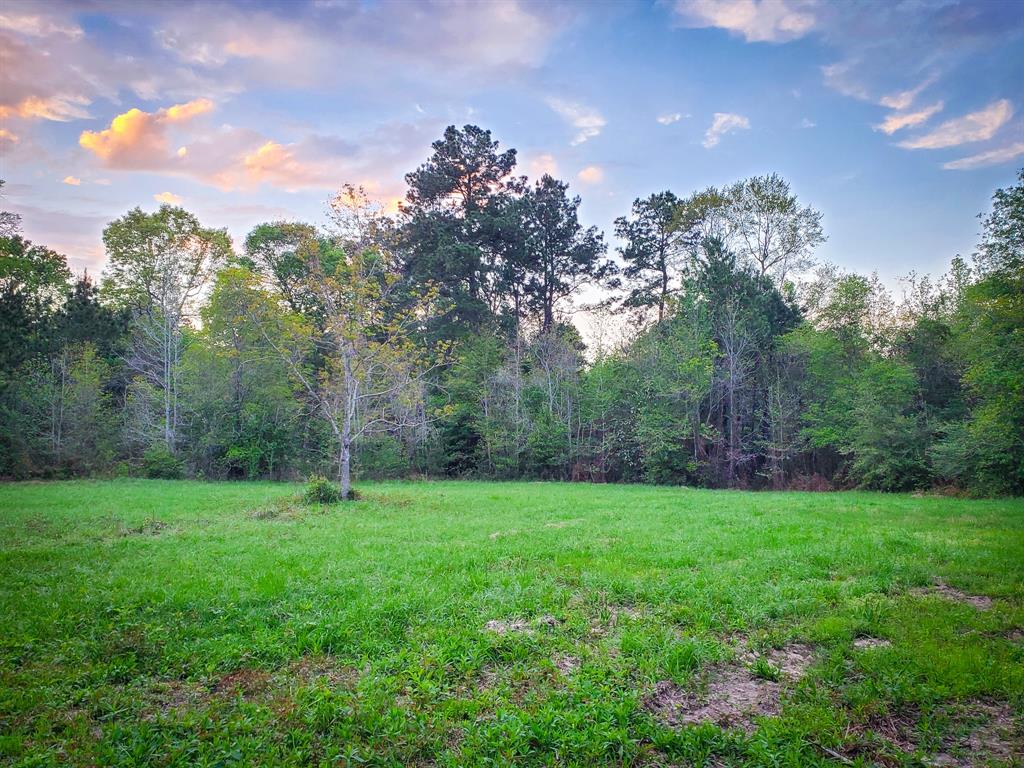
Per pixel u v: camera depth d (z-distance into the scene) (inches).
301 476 1460.4
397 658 261.7
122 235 1567.4
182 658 267.9
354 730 208.2
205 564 431.8
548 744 200.1
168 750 195.3
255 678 249.3
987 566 418.0
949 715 218.5
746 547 490.6
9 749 194.9
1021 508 808.9
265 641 283.6
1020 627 302.0
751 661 268.2
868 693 230.2
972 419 1189.7
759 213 1740.9
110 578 387.9
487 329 1795.0
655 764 191.3
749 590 360.5
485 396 1660.9
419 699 228.2
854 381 1391.5
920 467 1211.9
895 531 574.2
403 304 1504.7
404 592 353.1
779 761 188.7
